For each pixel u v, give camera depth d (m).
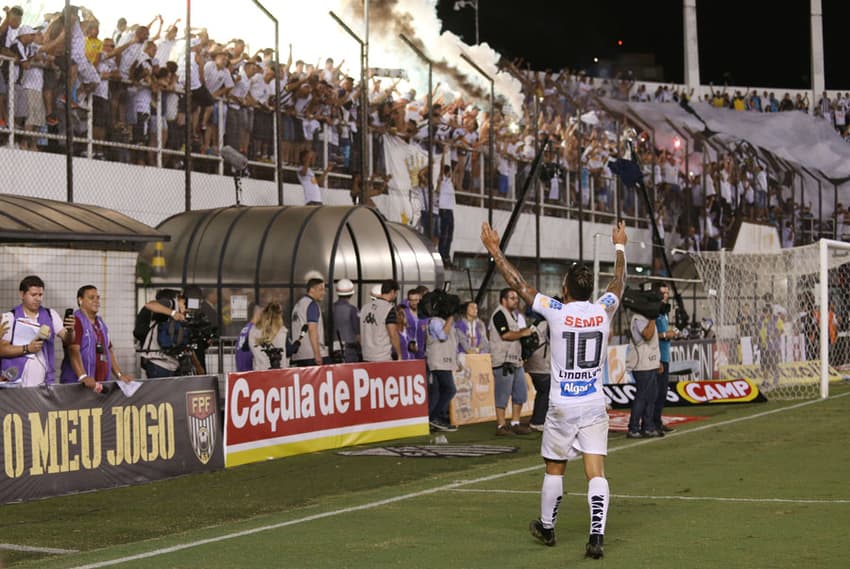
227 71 27.03
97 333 15.62
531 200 37.09
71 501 13.55
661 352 20.42
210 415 16.12
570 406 9.98
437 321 21.14
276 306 19.73
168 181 25.77
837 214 58.34
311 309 20.39
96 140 24.06
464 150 34.69
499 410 20.88
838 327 38.72
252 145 27.91
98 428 14.28
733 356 31.52
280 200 26.88
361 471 16.12
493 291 34.06
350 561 9.85
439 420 21.42
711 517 11.85
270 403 17.30
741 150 52.31
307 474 15.84
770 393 30.83
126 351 20.47
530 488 14.23
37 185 22.55
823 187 59.62
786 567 9.31
